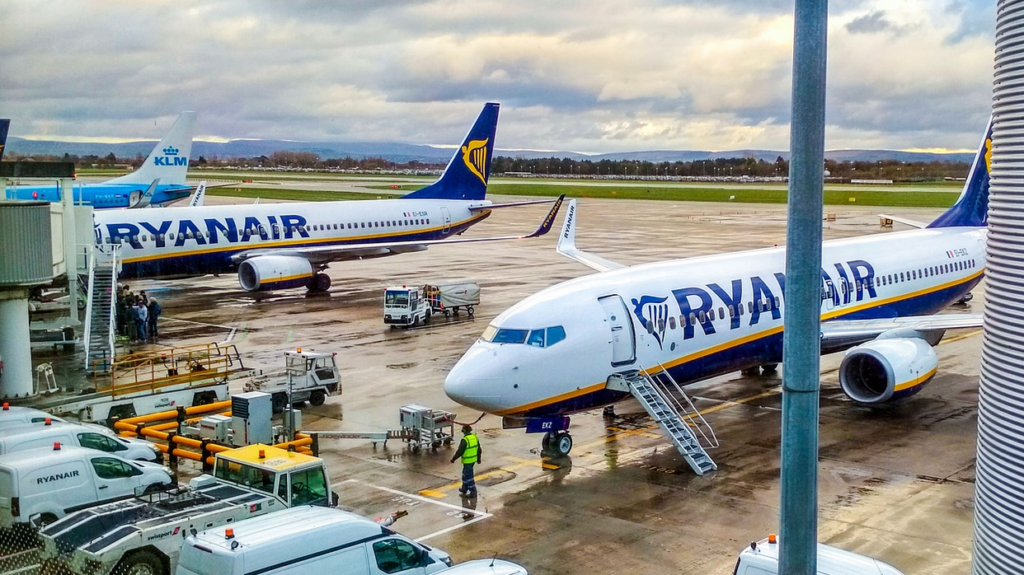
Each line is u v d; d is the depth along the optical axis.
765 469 26.20
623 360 27.91
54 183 93.12
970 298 55.94
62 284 37.44
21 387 29.91
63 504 20.92
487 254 86.88
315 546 15.91
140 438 28.31
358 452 28.25
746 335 31.80
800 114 9.30
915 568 19.44
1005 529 13.08
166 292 62.69
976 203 46.00
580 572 19.39
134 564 17.55
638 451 28.16
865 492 24.14
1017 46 12.62
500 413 26.03
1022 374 12.70
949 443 28.56
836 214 133.50
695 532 21.53
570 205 48.19
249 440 26.83
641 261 74.81
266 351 42.00
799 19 9.20
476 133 76.88
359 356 41.41
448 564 17.66
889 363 30.14
